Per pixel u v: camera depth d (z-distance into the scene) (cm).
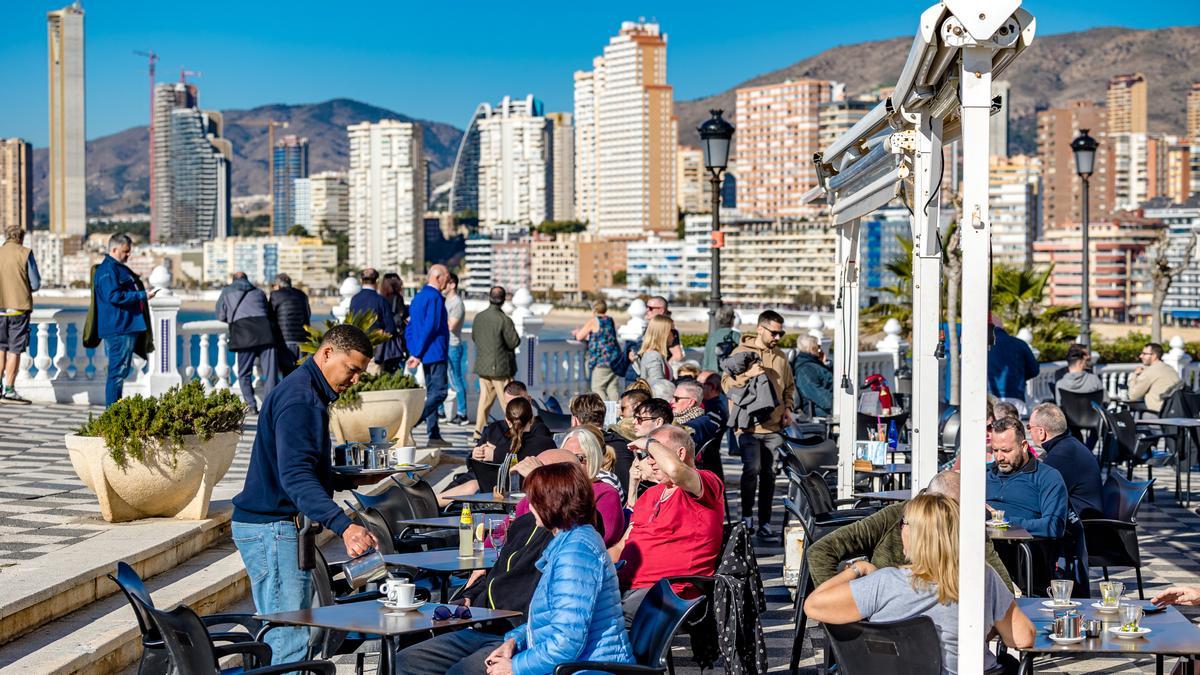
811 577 674
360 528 564
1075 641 530
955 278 2391
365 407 1327
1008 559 819
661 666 514
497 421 1031
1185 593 600
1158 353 1916
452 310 1828
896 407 1340
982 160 495
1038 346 2948
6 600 630
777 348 1256
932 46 582
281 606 592
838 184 1021
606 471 777
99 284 1409
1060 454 930
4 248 1761
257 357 1738
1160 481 1694
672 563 692
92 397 1830
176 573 800
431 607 555
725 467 1686
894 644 501
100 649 623
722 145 1817
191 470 863
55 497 980
